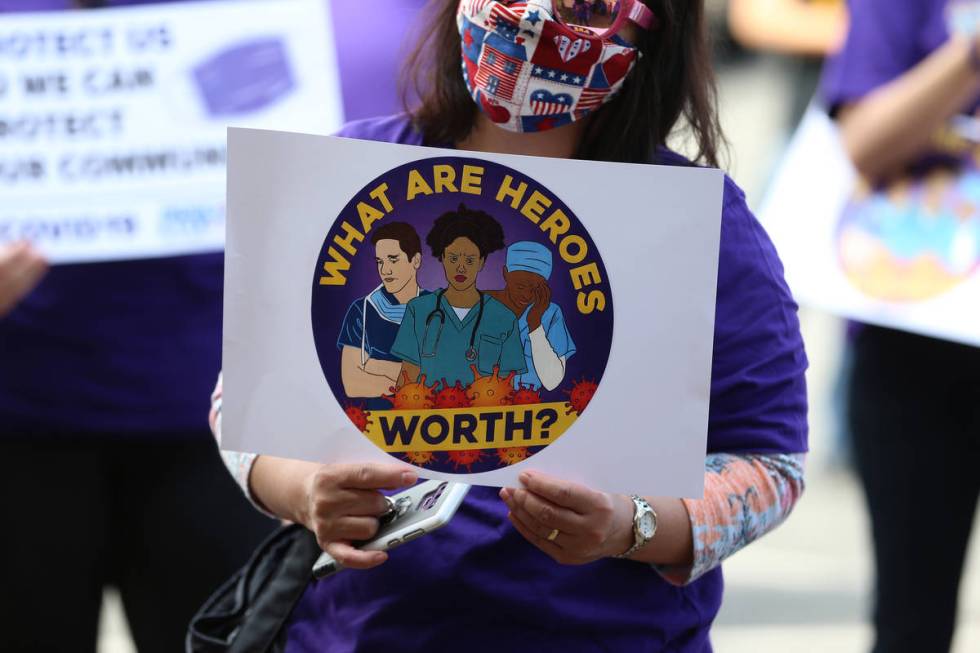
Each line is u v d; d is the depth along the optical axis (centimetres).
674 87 693
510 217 605
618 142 684
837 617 1719
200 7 1018
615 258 604
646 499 644
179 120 1009
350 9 1051
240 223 604
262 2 1027
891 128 1117
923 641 1173
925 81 1098
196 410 991
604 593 657
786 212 1184
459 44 693
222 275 1005
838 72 1167
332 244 606
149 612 1020
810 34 2678
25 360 972
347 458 612
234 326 607
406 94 728
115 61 1007
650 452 607
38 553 975
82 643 999
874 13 1144
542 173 603
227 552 1003
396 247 607
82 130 1002
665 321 604
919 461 1160
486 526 650
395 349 609
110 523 1016
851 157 1154
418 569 650
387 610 655
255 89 1028
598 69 641
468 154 604
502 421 610
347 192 605
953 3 1116
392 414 611
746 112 2728
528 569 647
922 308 1125
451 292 608
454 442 611
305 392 610
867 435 1186
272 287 607
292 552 707
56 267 980
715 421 670
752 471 665
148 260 991
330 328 609
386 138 714
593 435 608
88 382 976
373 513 617
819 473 2336
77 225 991
